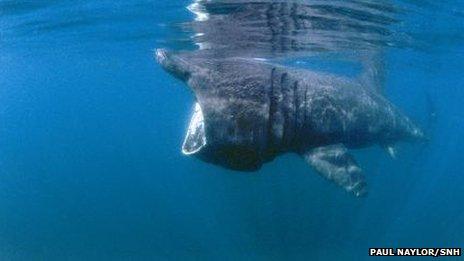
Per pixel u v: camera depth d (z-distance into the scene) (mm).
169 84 34531
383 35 12375
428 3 9367
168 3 10117
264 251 19812
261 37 12062
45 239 24641
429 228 25594
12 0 10617
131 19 12180
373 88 11219
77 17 12305
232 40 12484
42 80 35688
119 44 17047
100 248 22484
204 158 7188
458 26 11531
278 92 7555
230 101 7094
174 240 24328
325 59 14977
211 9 10000
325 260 18062
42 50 19422
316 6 9492
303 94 7828
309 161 7504
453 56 16562
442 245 22266
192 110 8445
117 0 10266
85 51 19516
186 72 7453
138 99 51062
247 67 7727
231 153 7051
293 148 7664
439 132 51406
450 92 28672
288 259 18453
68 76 32625
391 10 9938
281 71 8000
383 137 9930
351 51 14117
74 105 64250
